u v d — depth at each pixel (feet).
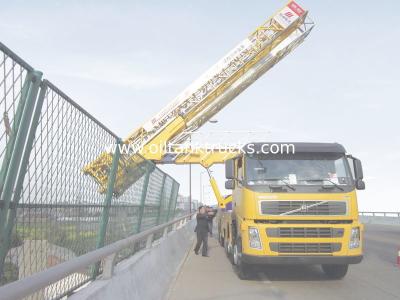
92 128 20.61
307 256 33.91
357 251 34.53
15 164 12.80
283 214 34.37
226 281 37.01
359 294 31.58
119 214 28.07
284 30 90.33
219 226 71.97
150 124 88.69
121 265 22.79
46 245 15.34
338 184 35.32
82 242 19.81
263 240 34.12
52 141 15.51
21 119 12.96
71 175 17.76
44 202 15.16
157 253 33.50
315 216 34.40
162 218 55.88
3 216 12.55
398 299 29.84
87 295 15.15
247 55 90.79
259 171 35.78
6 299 8.86
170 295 31.09
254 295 31.22
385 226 127.13
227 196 58.75
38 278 10.61
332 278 38.40
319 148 36.29
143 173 38.37
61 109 16.26
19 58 12.41
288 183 35.27
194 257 53.88
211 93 90.07
